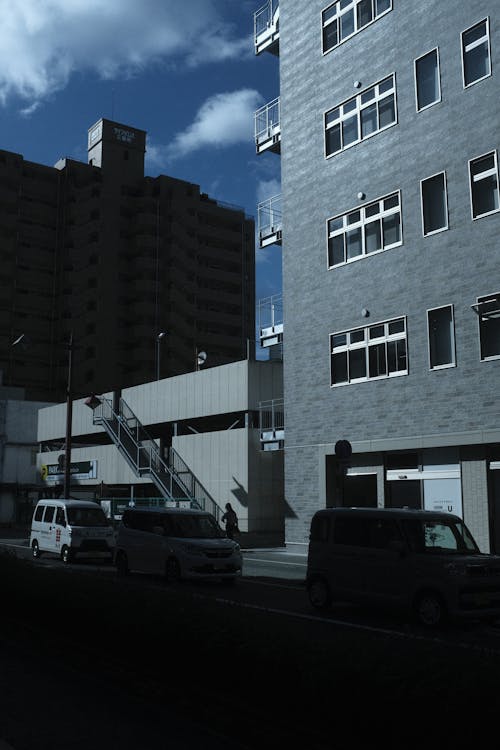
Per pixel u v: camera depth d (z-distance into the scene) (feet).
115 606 24.98
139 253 318.65
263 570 68.90
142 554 59.98
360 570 40.65
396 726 14.61
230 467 112.27
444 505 69.21
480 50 69.10
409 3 76.84
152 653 22.39
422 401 71.31
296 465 86.48
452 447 68.90
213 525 60.34
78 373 308.40
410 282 73.87
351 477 81.00
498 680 13.78
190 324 325.42
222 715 18.69
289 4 94.43
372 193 79.36
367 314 78.54
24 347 113.70
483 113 67.97
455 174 70.18
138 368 312.91
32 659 26.37
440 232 71.10
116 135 328.49
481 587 35.91
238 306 340.59
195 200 333.01
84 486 164.96
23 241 316.40
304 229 88.33
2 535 139.95
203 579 59.36
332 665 16.19
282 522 111.24
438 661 15.17
